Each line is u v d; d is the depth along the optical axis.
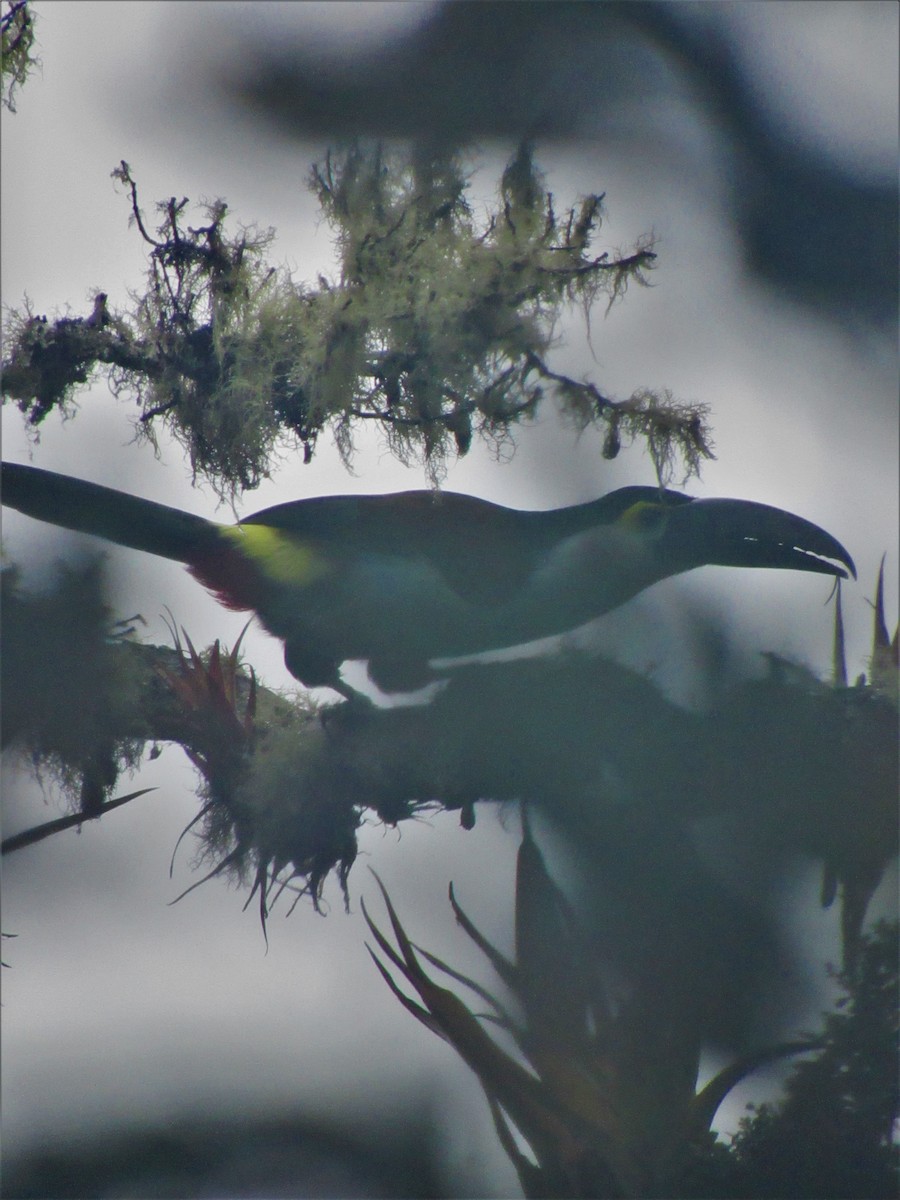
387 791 8.89
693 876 8.90
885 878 8.88
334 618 9.03
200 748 8.90
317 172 8.91
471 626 9.04
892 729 8.91
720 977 8.87
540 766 8.91
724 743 8.92
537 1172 8.84
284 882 8.89
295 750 8.90
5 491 8.98
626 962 8.88
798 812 8.90
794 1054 8.84
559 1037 8.86
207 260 8.91
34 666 8.89
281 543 9.02
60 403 8.93
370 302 8.89
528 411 8.90
